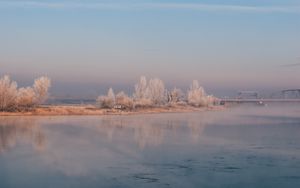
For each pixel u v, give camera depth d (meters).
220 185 35.34
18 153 51.28
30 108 131.00
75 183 35.84
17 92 130.25
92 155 49.84
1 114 122.25
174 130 82.06
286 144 60.38
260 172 40.12
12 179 37.41
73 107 146.12
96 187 34.41
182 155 49.97
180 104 189.38
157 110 165.62
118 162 45.31
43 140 64.25
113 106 157.00
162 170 40.97
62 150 53.88
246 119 120.81
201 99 197.50
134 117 126.31
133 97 172.12
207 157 48.44
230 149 55.00
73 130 80.31
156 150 53.91
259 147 56.91
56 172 40.25
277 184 35.78
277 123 103.62
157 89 175.12
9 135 70.94
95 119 114.06
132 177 37.94
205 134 74.44
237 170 41.19
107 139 65.94
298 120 116.44
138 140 64.69
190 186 34.84
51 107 140.00
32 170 41.06
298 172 40.34
